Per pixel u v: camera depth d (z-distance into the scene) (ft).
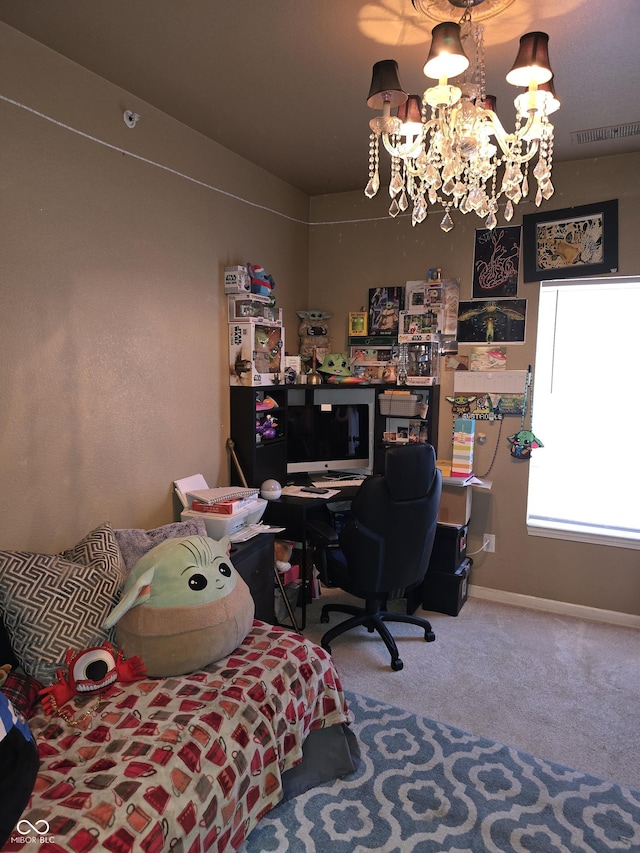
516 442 10.40
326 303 12.00
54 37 5.95
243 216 9.72
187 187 8.37
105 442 7.25
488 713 7.25
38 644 5.41
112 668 5.32
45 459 6.44
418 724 6.98
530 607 10.60
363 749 6.52
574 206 9.55
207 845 4.41
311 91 7.18
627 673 8.25
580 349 10.41
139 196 7.51
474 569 11.10
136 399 7.70
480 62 5.02
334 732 6.21
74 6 5.37
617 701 7.55
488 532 10.87
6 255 5.84
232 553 7.61
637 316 9.93
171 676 5.52
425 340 10.72
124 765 4.30
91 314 6.91
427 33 5.81
